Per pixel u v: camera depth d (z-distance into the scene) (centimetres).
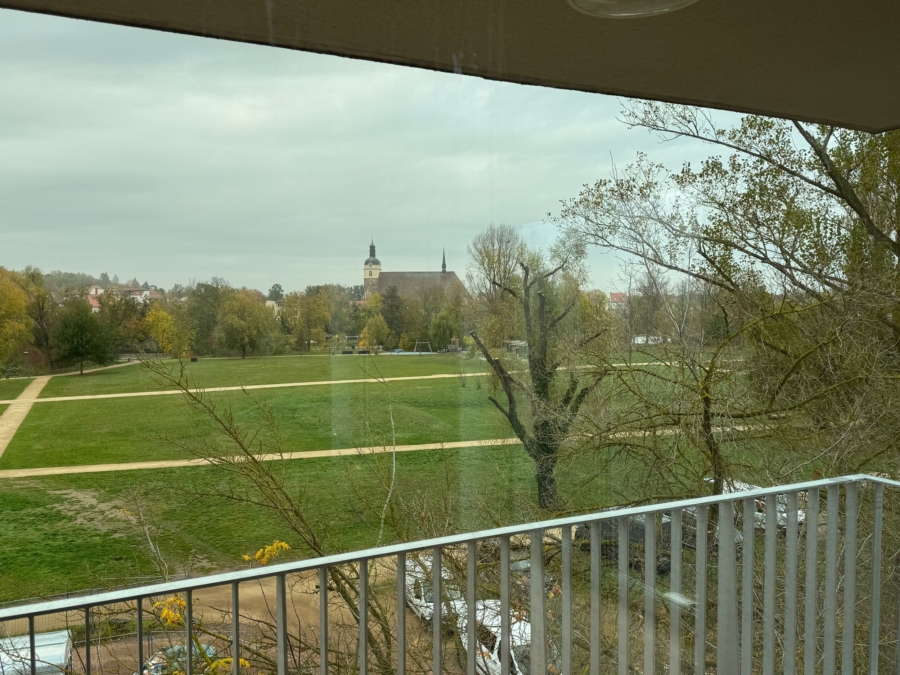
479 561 353
